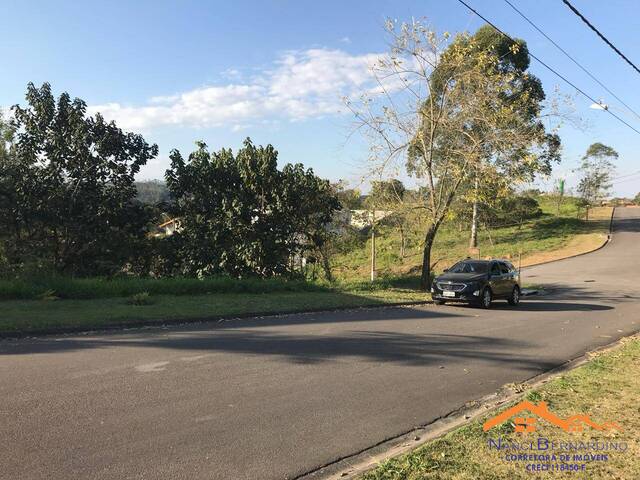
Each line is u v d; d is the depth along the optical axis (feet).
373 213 74.64
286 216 70.08
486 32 102.94
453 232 180.75
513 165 61.57
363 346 31.42
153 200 70.59
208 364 25.50
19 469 13.88
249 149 70.28
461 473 13.64
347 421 18.45
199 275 65.51
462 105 61.46
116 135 65.00
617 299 71.20
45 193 62.44
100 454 14.94
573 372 25.25
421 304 57.26
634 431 16.92
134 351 27.91
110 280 56.34
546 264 127.95
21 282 46.80
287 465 14.74
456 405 20.92
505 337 37.19
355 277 83.76
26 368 23.85
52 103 63.62
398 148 64.49
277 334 34.40
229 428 17.30
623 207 297.33
